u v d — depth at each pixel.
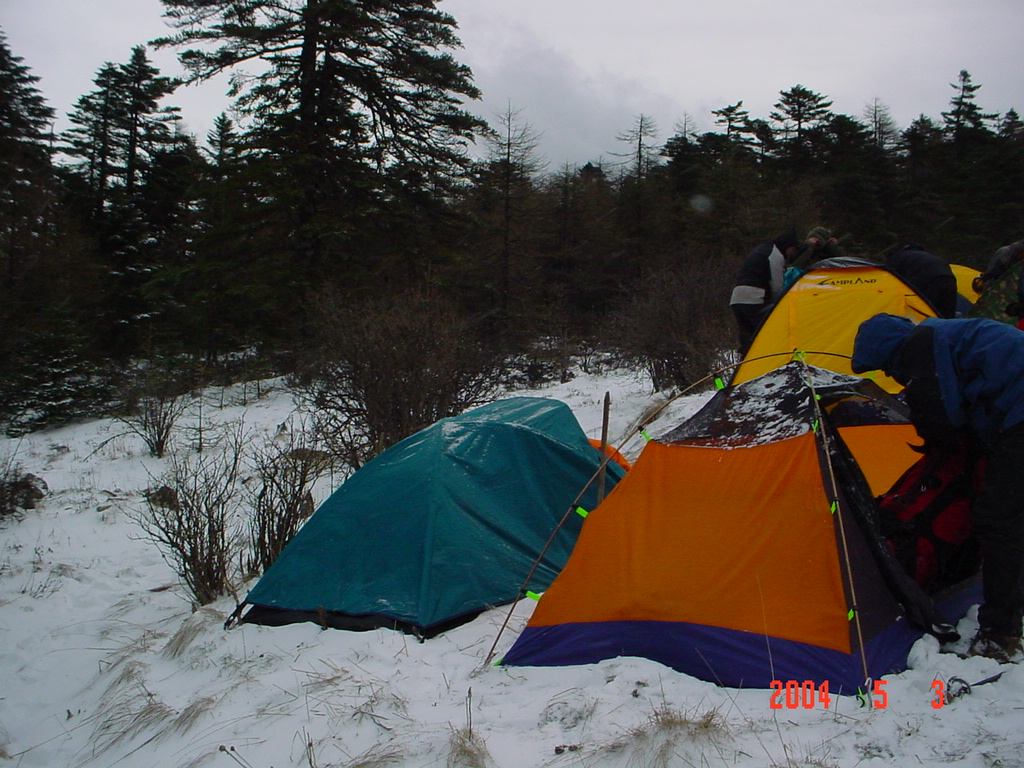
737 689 3.55
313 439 8.92
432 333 9.74
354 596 4.99
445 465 5.43
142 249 32.53
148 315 27.61
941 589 4.04
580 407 13.09
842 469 3.85
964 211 37.88
